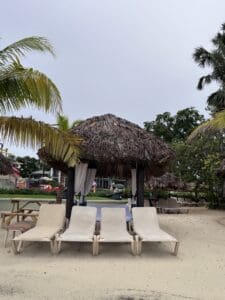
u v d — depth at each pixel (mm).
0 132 6777
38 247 8711
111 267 7023
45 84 7270
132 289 5602
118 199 29078
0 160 20781
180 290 5621
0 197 29656
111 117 11555
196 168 25016
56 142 7148
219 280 6270
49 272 6535
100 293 5352
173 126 46500
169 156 11227
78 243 9211
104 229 8797
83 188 12250
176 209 19719
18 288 5492
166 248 9000
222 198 23453
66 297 5121
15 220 13109
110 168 15609
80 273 6520
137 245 8133
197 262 7637
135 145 10555
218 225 14133
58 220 9250
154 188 23688
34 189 36125
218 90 29359
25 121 6805
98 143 10344
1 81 7262
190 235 11344
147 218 9328
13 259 7531
